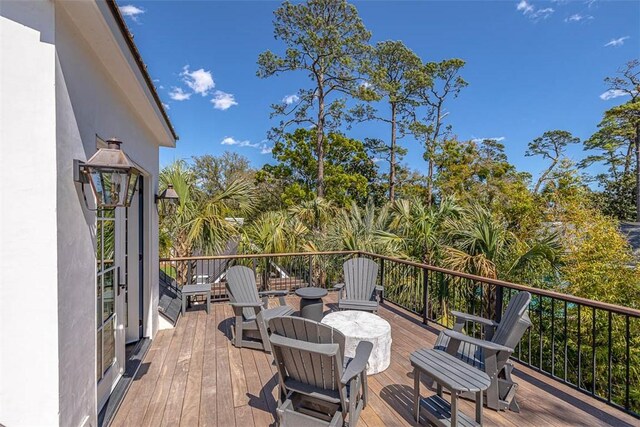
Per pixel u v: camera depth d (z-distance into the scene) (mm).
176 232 6172
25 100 1579
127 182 2018
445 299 6559
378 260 6938
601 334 6328
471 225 7133
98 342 2527
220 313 5078
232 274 4094
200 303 5723
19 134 1573
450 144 17344
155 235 4188
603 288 6492
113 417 2434
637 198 18172
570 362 6547
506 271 6793
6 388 1575
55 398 1616
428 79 18062
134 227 3793
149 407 2592
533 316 6758
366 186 16641
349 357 2924
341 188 15562
